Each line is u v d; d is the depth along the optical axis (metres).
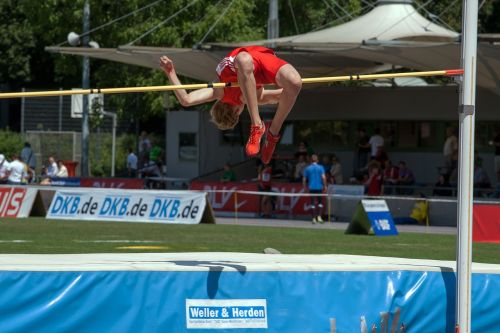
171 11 71.81
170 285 16.66
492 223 43.69
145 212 53.06
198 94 17.48
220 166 74.94
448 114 66.81
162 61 17.42
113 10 73.75
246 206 61.47
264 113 65.75
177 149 76.31
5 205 56.62
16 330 15.76
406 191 61.94
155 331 16.50
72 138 94.94
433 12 87.25
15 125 117.62
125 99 78.12
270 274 17.19
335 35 56.25
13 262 17.06
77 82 108.00
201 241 39.34
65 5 74.69
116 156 98.00
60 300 16.05
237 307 16.94
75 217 54.12
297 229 49.56
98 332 16.23
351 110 70.38
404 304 17.86
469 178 17.19
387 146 69.56
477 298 18.30
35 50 111.31
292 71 16.38
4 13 109.25
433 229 52.44
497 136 61.97
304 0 75.88
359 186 58.69
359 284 17.66
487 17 91.75
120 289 16.39
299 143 72.88
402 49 50.56
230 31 71.31
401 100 68.56
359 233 46.44
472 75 17.25
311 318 17.25
